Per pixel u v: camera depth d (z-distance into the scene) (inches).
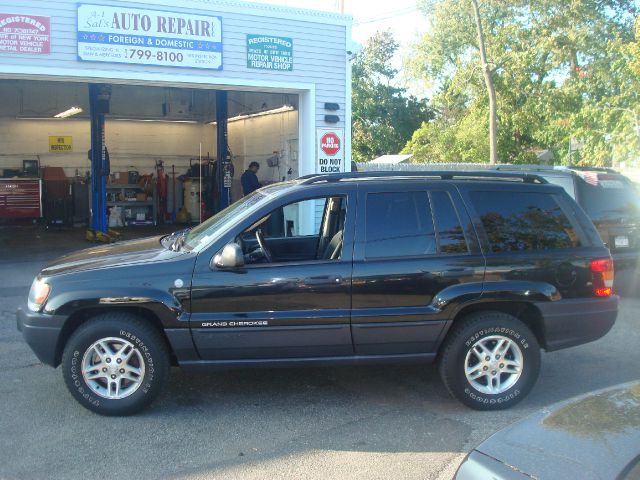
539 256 200.4
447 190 201.9
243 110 728.3
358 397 209.2
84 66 425.1
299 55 492.4
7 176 798.5
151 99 808.3
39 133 865.5
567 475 88.4
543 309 198.7
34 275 435.2
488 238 199.5
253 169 579.8
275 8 478.3
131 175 832.9
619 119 815.1
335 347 192.7
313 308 189.8
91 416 189.6
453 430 182.9
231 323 187.2
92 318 188.4
